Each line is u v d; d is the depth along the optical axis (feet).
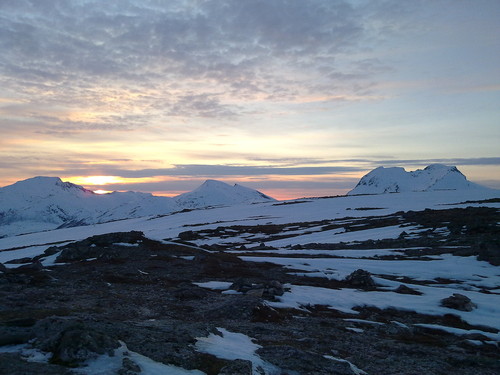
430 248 167.32
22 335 40.29
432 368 50.29
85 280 97.04
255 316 71.05
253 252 187.11
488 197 435.12
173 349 40.88
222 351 43.50
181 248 149.48
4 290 77.97
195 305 79.15
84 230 543.80
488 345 62.34
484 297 94.58
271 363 43.42
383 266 133.90
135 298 81.10
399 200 479.82
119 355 36.70
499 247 149.59
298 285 107.14
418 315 81.97
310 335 62.54
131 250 140.15
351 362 50.78
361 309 85.51
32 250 255.50
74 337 36.50
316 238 244.63
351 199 536.83
